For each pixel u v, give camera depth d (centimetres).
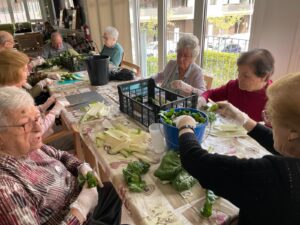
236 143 115
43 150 115
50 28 548
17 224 74
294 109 54
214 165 66
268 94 62
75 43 463
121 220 118
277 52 178
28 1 729
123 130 123
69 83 218
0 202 72
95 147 115
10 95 82
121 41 424
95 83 208
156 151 108
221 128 126
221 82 276
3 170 80
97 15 469
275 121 60
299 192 55
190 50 190
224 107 126
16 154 86
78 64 259
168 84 210
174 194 83
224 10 245
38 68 274
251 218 64
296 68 169
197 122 100
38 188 87
